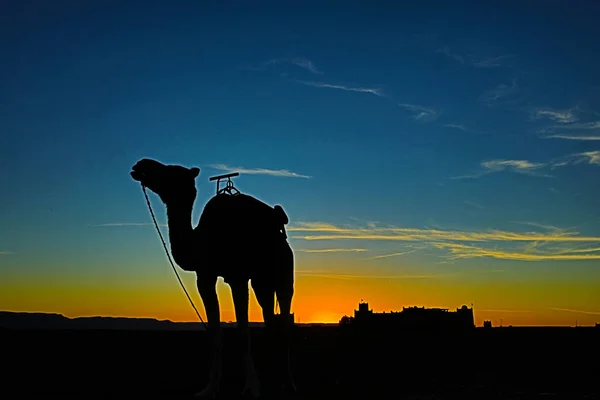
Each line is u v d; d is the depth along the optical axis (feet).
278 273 45.93
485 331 134.51
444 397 48.14
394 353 89.51
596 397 49.08
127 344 95.20
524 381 58.39
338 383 54.70
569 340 114.42
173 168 44.57
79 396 44.29
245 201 46.03
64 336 108.99
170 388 48.57
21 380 53.67
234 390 46.98
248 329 45.73
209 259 44.19
